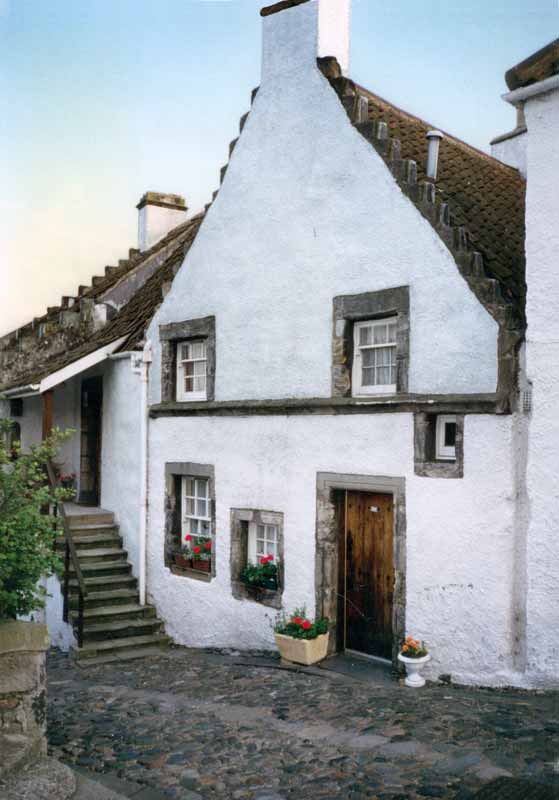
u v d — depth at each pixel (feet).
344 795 17.25
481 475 25.44
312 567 31.22
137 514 40.68
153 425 39.83
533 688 23.90
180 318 38.60
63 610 38.27
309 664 29.84
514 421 24.79
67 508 45.29
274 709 24.27
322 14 32.27
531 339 24.02
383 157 29.17
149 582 39.58
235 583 34.73
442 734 20.49
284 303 32.96
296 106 32.76
